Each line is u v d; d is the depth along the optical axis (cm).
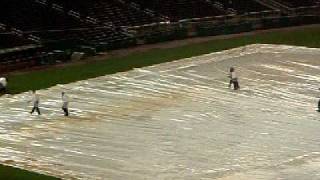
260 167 4594
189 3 12188
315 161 4741
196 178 4350
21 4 9838
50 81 7319
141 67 8194
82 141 5188
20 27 9300
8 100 6469
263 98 6725
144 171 4481
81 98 6588
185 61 8681
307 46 10175
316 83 7475
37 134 5369
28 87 7006
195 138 5294
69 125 5641
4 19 9344
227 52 9469
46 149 4975
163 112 6112
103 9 10781
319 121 5859
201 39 10838
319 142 5222
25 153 4872
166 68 8169
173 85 7250
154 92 6912
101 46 9538
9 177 4259
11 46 8656
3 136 5306
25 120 5791
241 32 11669
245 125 5706
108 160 4716
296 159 4781
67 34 9612
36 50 8775
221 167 4591
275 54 9394
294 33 11500
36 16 9756
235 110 6222
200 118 5919
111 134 5384
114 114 6022
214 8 12406
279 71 8156
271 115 6053
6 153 4866
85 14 10400
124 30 10375
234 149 5009
